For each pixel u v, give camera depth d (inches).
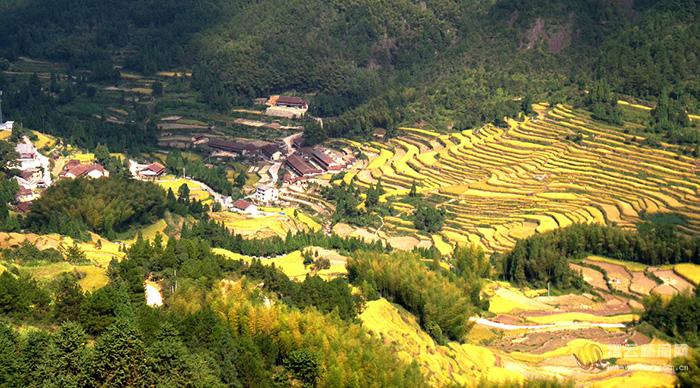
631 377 6766.7
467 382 6594.5
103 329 5762.8
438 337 7337.6
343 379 5792.3
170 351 5305.1
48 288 6491.1
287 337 6092.5
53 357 5032.0
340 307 6998.0
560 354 7293.3
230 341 5787.4
